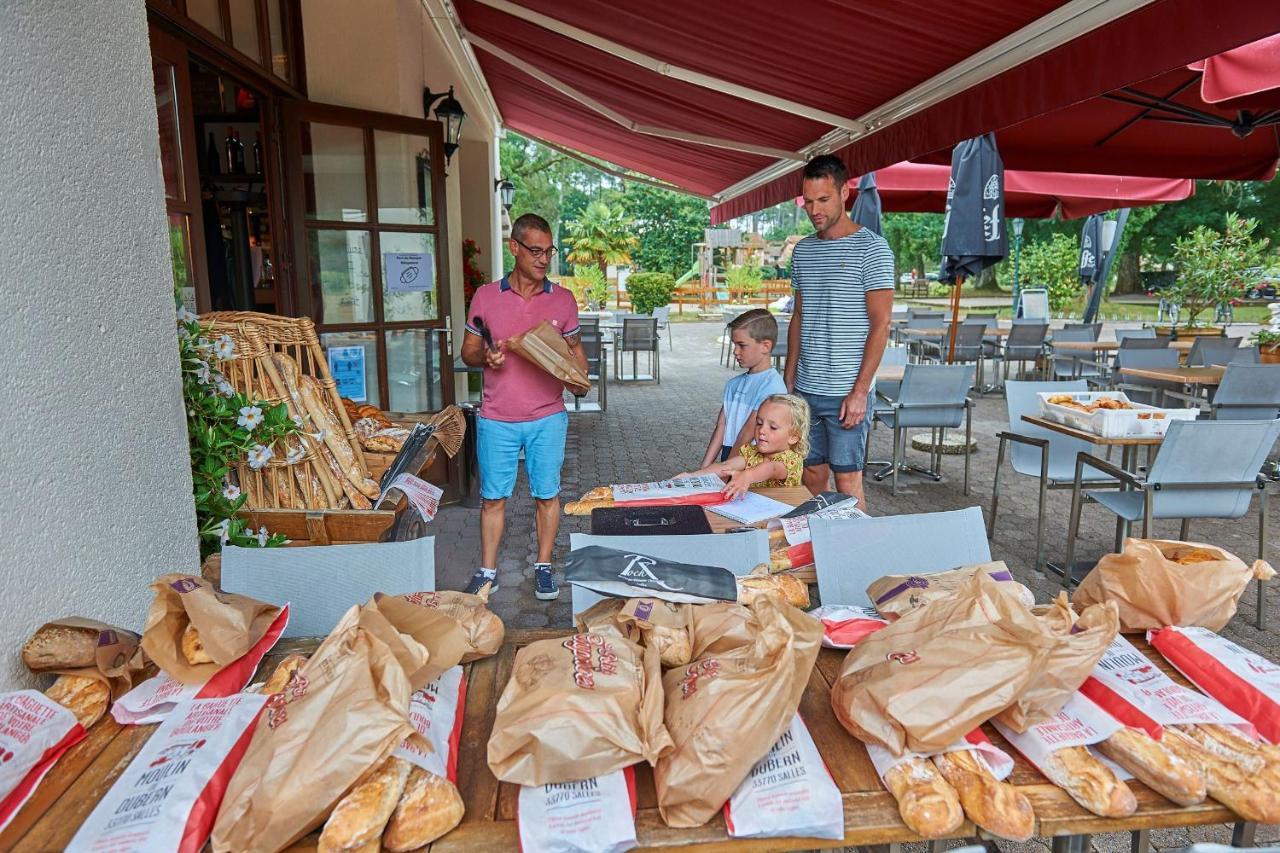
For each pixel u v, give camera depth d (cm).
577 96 573
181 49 324
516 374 333
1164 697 125
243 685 130
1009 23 302
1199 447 316
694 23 402
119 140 170
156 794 99
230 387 251
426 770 104
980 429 787
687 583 139
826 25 351
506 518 482
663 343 1723
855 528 184
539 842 99
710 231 3312
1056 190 792
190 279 330
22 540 131
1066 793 109
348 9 477
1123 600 149
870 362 340
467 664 143
